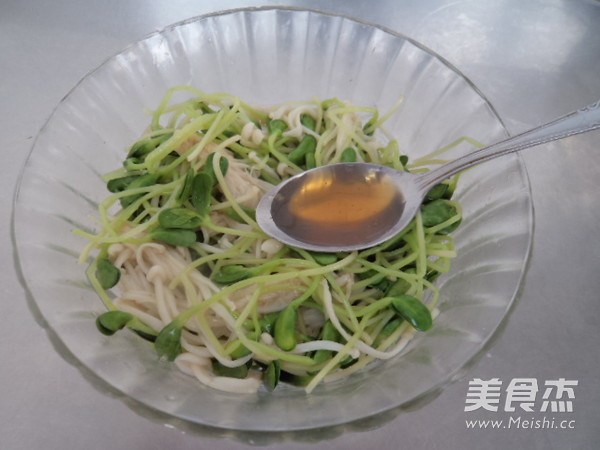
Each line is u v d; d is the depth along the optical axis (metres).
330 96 0.27
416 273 0.21
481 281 0.19
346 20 0.25
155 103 0.25
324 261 0.20
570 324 0.24
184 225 0.20
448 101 0.24
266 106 0.26
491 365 0.23
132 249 0.21
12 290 0.24
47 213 0.19
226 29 0.25
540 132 0.19
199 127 0.22
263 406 0.18
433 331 0.20
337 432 0.16
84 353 0.16
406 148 0.26
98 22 0.33
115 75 0.23
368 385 0.18
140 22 0.33
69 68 0.31
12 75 0.30
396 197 0.21
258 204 0.21
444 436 0.21
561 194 0.27
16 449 0.20
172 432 0.21
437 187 0.21
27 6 0.33
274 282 0.20
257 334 0.19
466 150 0.23
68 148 0.21
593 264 0.26
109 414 0.21
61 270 0.18
